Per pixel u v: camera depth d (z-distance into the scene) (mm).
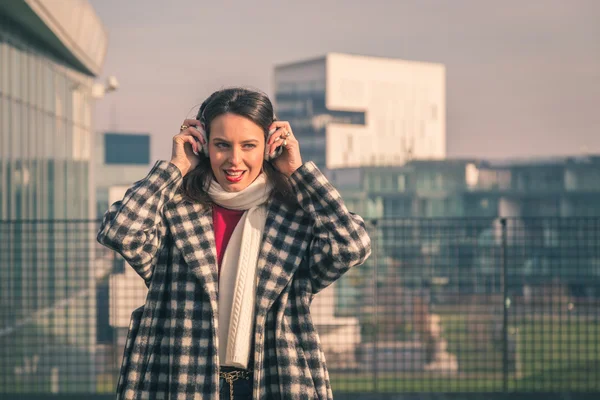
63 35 18297
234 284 2740
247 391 2719
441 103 124250
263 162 2830
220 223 2795
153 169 2766
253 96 2750
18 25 15953
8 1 13641
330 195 2770
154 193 2725
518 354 7992
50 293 10562
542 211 76438
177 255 2742
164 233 2777
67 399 8102
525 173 77125
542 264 7844
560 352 7961
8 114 14820
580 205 76000
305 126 115500
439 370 8078
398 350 8141
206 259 2713
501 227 7797
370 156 115562
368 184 79000
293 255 2754
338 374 8312
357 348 8312
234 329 2699
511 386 8070
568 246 7832
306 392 2684
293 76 117438
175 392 2639
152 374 2691
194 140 2789
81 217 23375
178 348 2664
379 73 118438
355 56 116750
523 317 8000
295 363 2695
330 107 114312
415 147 120562
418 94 121875
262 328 2680
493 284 8062
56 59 20062
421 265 8086
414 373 8234
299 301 2756
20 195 15586
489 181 78625
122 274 8711
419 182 78688
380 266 8148
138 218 2686
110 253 8688
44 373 8414
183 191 2795
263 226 2791
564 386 8188
